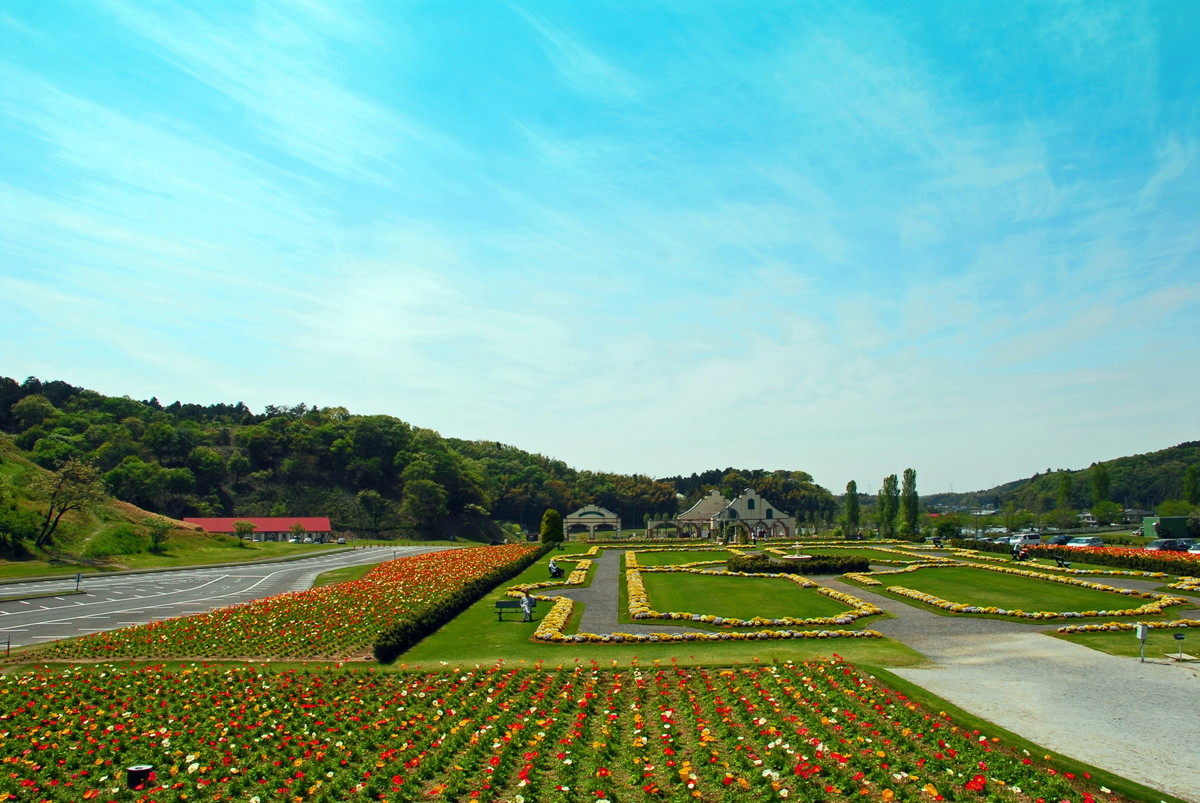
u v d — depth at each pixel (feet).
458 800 54.49
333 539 482.28
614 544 311.47
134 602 172.35
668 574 195.52
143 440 568.41
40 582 220.64
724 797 52.85
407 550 387.34
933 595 147.64
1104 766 57.93
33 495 283.79
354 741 66.95
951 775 54.80
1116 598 139.54
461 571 190.39
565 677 86.74
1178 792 52.90
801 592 155.74
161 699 83.15
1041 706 73.67
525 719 71.20
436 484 548.72
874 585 163.12
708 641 108.99
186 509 514.68
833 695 74.95
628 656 99.91
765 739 63.57
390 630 107.14
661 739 63.93
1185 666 90.38
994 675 86.43
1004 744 61.52
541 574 204.44
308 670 95.71
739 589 162.50
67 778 60.13
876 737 63.26
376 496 560.61
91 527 301.22
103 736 69.15
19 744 67.26
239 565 291.79
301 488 577.84
